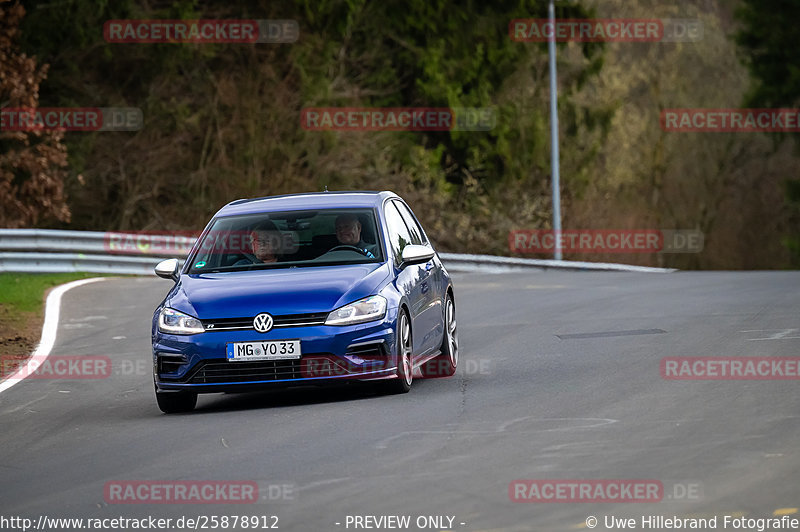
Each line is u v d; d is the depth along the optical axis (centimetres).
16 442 3731
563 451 3053
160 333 4134
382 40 17525
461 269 13200
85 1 14638
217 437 3566
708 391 3869
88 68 15388
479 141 18050
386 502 2627
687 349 4928
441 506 2566
